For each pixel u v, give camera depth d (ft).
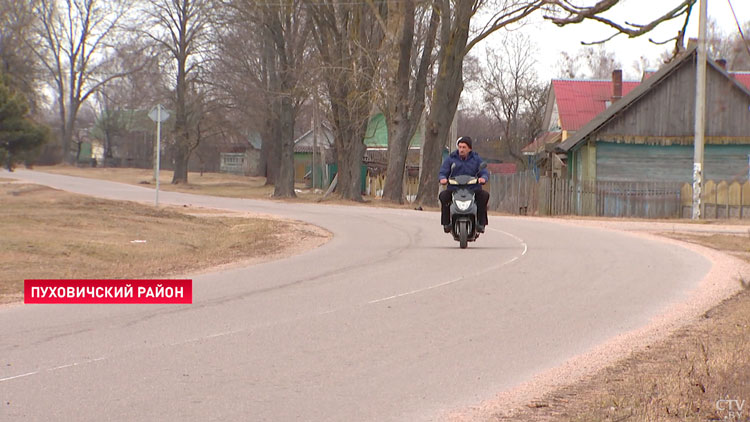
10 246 106.01
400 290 79.82
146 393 43.55
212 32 440.45
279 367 49.49
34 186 272.51
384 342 56.70
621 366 50.08
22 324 63.82
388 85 275.39
